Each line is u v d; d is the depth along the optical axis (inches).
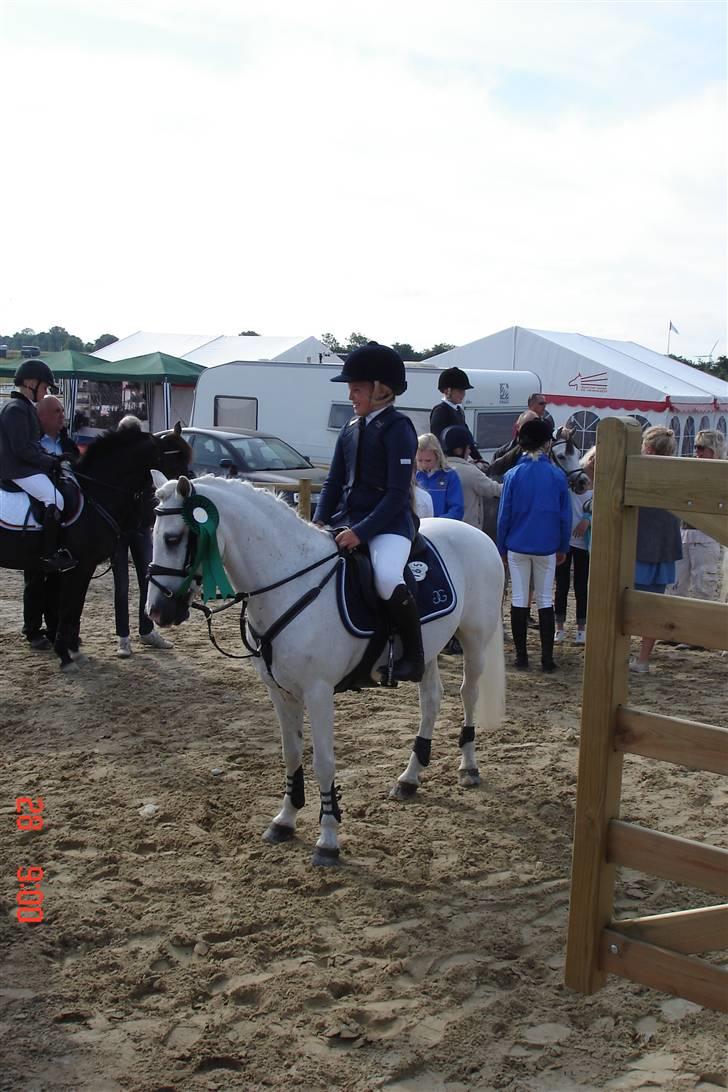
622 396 745.6
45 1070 114.7
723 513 106.0
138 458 289.4
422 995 131.3
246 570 163.9
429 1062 117.3
